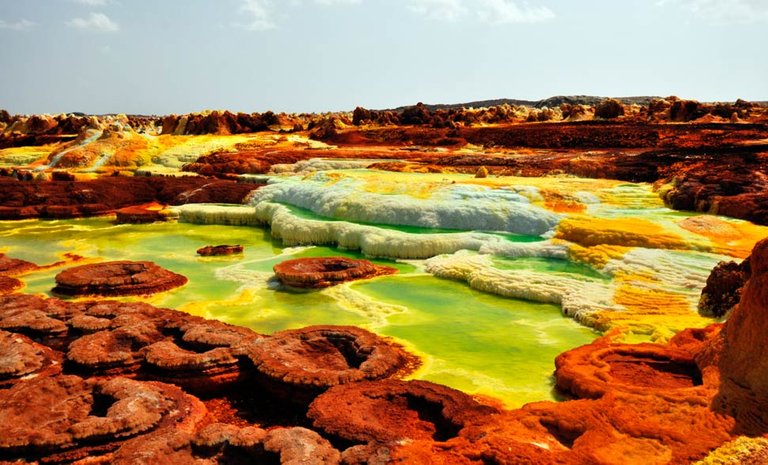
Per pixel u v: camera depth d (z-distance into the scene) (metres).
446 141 66.00
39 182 44.47
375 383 13.84
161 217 38.59
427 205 32.62
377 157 55.19
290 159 55.03
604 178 39.94
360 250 29.84
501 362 16.17
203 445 11.36
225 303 21.55
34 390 13.55
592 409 12.08
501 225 30.53
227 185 45.22
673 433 11.03
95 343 16.17
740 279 17.70
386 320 19.66
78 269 24.31
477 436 11.38
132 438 11.84
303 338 16.94
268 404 14.50
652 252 23.86
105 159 56.59
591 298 20.17
